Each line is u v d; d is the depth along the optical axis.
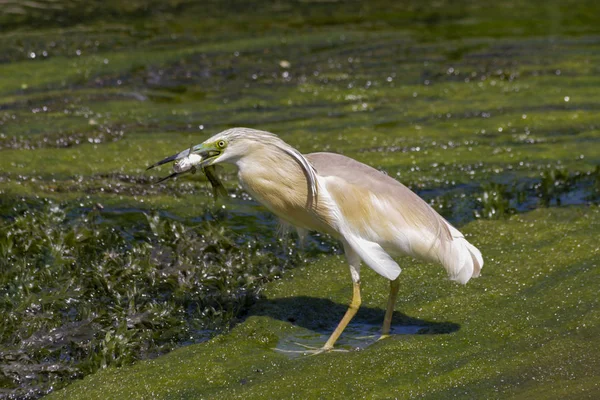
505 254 11.26
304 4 26.52
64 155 14.62
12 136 15.36
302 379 8.25
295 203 8.95
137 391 8.16
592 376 8.18
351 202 8.78
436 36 23.30
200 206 12.91
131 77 19.19
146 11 24.73
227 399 7.94
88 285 10.27
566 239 11.58
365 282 10.63
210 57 20.62
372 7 26.69
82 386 8.27
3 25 22.55
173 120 16.77
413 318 9.71
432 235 8.72
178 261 10.80
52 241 11.12
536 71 20.28
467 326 9.38
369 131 16.27
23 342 8.95
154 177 13.84
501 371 8.37
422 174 14.34
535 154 15.28
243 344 9.16
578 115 17.31
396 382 8.20
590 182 14.16
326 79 19.55
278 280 10.75
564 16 26.02
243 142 8.78
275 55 21.03
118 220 12.40
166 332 9.46
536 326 9.28
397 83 19.39
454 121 17.02
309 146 15.42
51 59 20.05
